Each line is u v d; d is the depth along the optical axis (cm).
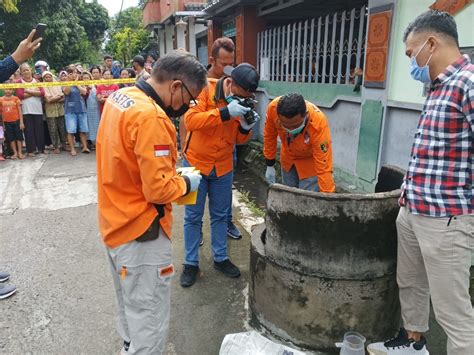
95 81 711
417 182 195
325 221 212
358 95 467
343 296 224
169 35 1584
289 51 645
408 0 363
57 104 735
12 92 704
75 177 591
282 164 325
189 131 281
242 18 752
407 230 207
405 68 378
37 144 743
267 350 230
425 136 192
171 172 179
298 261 225
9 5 1312
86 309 284
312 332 235
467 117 175
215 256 325
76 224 427
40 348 247
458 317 196
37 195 520
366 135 446
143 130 168
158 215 186
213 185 304
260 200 547
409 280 219
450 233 188
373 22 414
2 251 369
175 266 339
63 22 1920
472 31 296
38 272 332
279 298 239
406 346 230
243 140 301
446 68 183
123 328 219
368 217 210
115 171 179
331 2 670
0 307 286
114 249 189
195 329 264
